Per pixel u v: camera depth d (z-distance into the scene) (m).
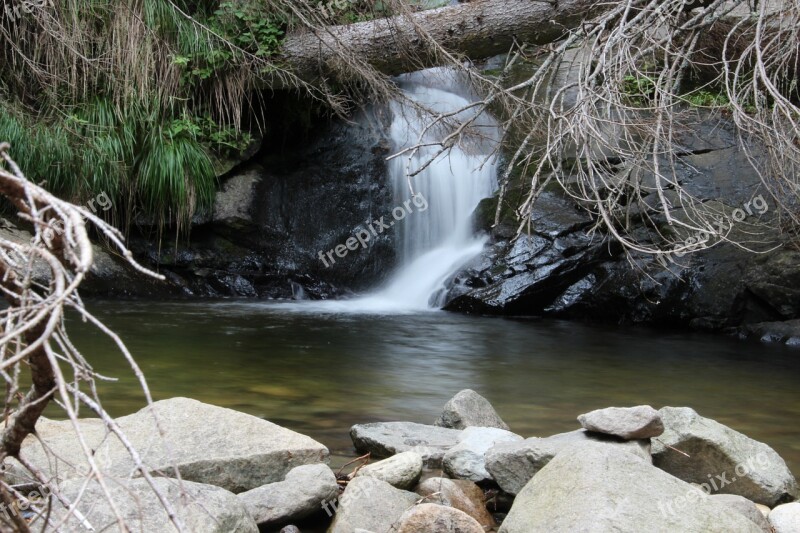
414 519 2.91
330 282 10.90
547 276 9.49
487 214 10.46
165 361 5.97
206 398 4.90
